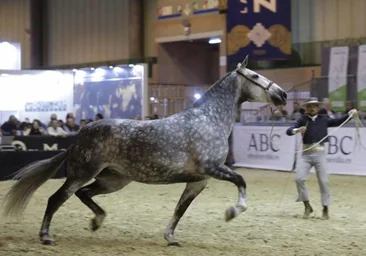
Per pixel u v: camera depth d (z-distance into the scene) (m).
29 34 39.47
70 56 38.38
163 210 11.98
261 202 13.20
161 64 30.86
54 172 8.59
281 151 19.86
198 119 8.30
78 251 8.10
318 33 27.23
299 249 8.36
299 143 19.36
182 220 10.72
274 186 16.22
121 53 34.97
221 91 8.59
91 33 36.91
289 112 23.77
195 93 29.97
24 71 25.06
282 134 19.84
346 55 22.08
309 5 27.58
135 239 9.05
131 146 8.16
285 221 10.72
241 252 8.15
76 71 25.88
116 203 12.97
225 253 8.07
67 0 38.47
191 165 8.20
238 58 23.28
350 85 21.42
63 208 12.06
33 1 39.28
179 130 8.20
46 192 14.95
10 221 10.56
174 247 8.42
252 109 23.41
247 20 23.14
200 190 8.55
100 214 8.95
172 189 15.41
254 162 20.69
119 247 8.40
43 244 8.51
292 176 18.45
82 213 11.47
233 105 8.61
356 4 25.83
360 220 10.91
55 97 25.64
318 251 8.24
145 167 8.17
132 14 33.44
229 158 21.22
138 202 13.14
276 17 23.20
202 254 8.00
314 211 11.98
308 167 11.04
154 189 15.41
